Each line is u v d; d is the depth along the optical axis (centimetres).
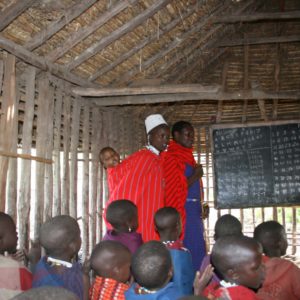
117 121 661
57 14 371
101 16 411
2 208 349
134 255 207
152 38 511
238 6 625
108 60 510
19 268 212
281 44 722
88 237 532
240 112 818
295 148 796
